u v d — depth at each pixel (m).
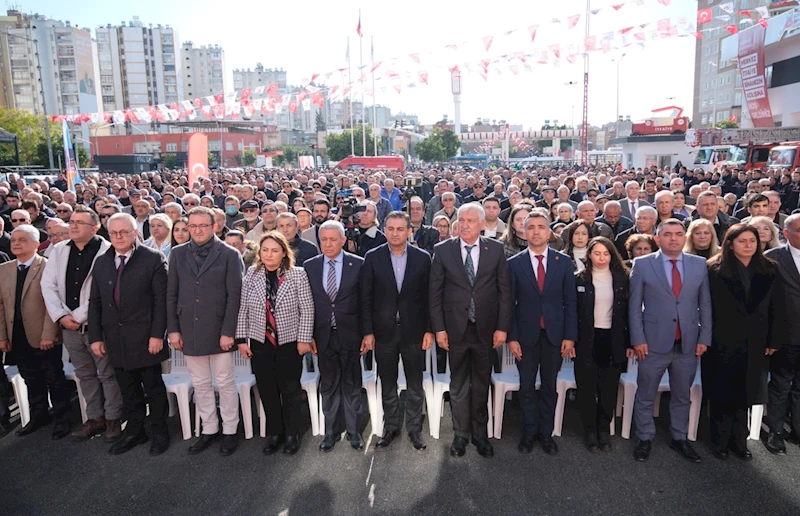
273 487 3.61
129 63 99.50
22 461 3.99
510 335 3.96
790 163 18.66
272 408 4.06
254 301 3.95
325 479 3.70
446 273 3.91
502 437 4.27
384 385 4.11
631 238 4.66
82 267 4.28
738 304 3.73
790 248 4.01
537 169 30.20
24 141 47.66
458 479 3.67
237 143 71.38
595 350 4.02
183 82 115.19
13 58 77.19
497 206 6.28
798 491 3.47
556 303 3.95
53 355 4.32
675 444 3.99
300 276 4.02
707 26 58.78
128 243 3.95
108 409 4.27
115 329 3.95
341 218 5.92
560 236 5.59
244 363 4.53
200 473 3.79
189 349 3.96
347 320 4.04
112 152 63.50
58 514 3.36
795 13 23.84
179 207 6.39
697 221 4.50
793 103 28.77
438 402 4.24
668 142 35.22
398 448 4.11
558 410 4.21
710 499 3.40
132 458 4.01
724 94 56.50
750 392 3.74
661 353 3.82
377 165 31.83
